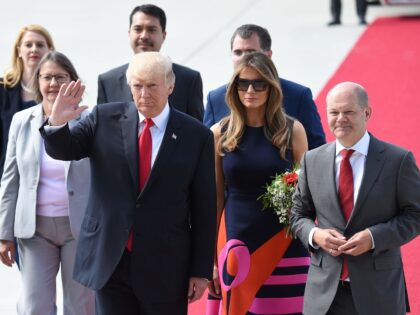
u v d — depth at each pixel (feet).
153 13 86.43
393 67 179.32
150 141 62.13
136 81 60.75
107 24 231.91
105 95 81.51
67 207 71.36
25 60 89.61
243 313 69.92
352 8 250.78
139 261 61.36
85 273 62.34
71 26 230.48
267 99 69.92
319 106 152.25
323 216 61.82
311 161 62.85
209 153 63.26
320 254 61.87
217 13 245.24
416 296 85.97
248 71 68.59
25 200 71.15
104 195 61.87
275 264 69.97
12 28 228.43
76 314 71.92
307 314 62.08
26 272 71.67
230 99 70.18
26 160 71.41
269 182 69.77
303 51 196.54
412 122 144.15
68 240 71.61
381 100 157.17
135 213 61.16
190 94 81.61
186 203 62.95
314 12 244.01
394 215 60.49
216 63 187.52
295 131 70.79
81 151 62.23
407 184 59.98
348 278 60.75
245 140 70.44
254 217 69.82
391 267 60.49
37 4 262.26
